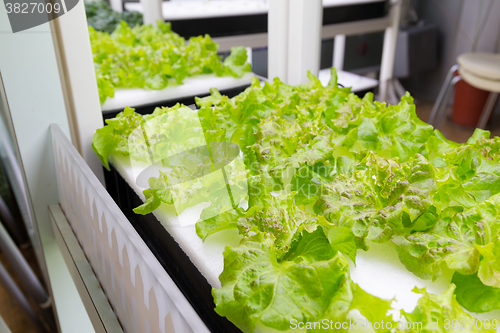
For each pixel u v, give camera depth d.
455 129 2.30
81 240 0.81
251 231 0.46
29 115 0.86
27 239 2.23
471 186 0.52
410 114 0.72
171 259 0.57
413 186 0.47
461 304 0.39
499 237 0.41
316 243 0.45
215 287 0.44
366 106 0.77
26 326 2.09
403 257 0.44
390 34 2.26
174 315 0.38
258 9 2.10
